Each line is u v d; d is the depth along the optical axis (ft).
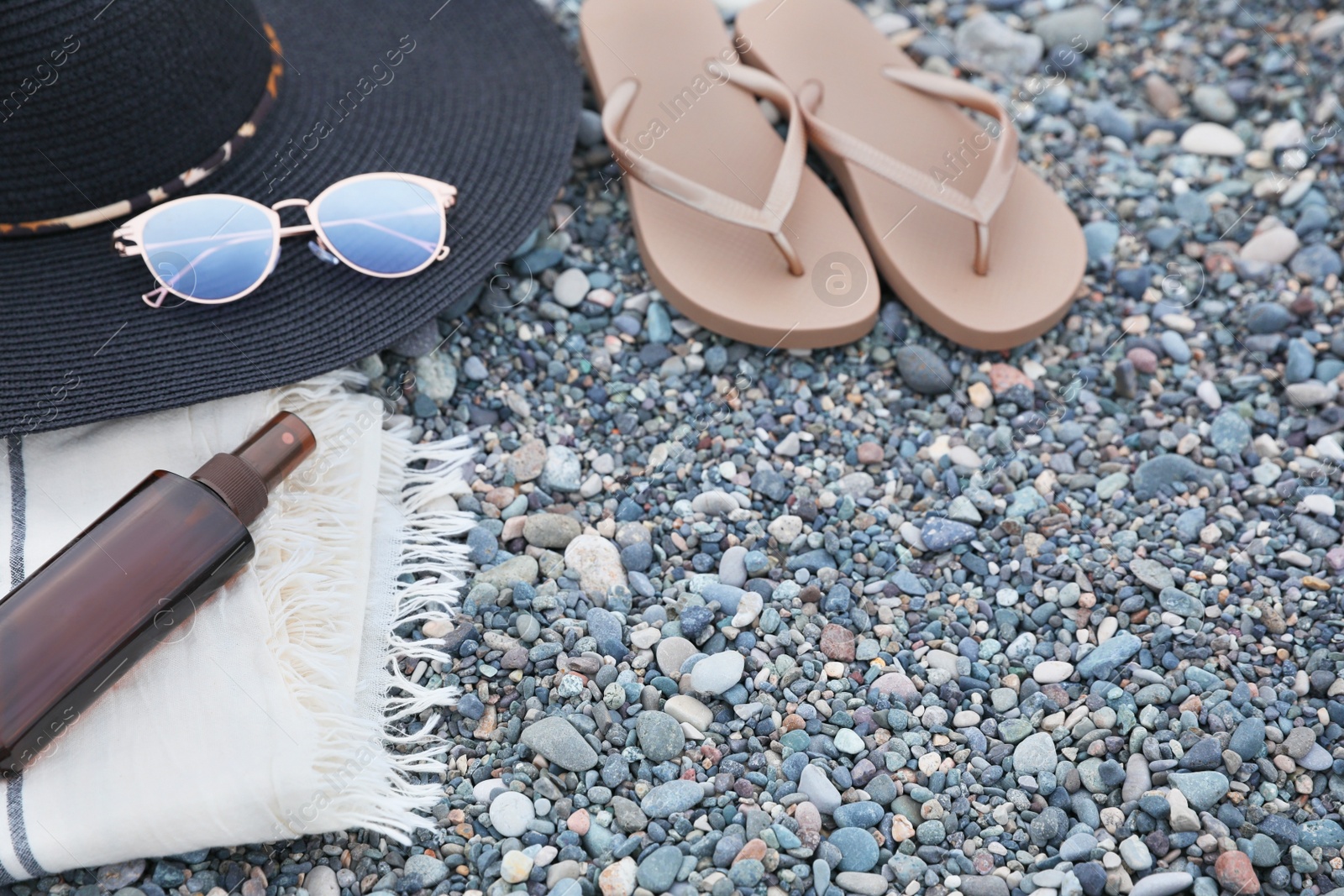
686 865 3.98
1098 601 4.81
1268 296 5.78
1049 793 4.25
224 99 4.76
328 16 5.63
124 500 3.99
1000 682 4.58
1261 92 6.49
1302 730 4.35
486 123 5.45
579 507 5.01
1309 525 4.98
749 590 4.78
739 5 6.61
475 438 5.17
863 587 4.83
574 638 4.56
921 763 4.31
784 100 5.60
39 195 4.50
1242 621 4.71
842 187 5.90
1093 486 5.19
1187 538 4.98
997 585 4.85
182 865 3.99
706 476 5.14
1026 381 5.47
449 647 4.51
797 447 5.24
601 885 3.95
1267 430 5.38
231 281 4.63
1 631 3.68
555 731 4.25
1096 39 6.68
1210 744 4.27
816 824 4.10
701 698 4.47
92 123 4.39
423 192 4.90
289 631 4.28
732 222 5.20
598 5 6.20
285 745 3.91
